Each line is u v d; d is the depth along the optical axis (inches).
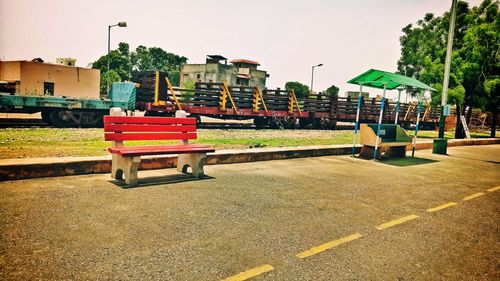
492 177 305.6
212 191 196.5
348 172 287.3
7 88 901.8
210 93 824.3
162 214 151.3
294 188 217.5
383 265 115.7
